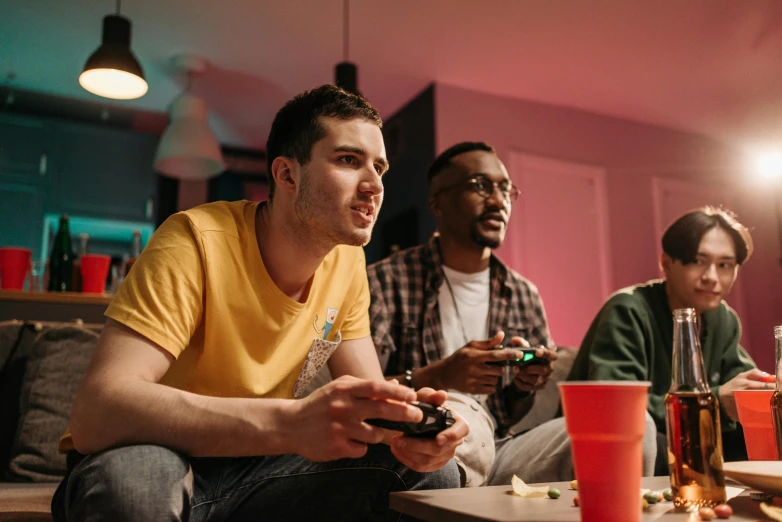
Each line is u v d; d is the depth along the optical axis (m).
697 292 1.81
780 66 4.01
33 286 2.69
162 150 3.96
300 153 1.09
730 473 0.78
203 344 1.08
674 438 0.78
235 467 1.08
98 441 0.85
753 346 4.90
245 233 1.12
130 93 3.39
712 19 3.53
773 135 5.00
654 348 1.81
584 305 4.36
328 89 1.11
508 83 4.24
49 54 3.92
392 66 4.00
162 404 0.83
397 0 3.31
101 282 2.48
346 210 1.06
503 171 2.00
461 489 0.89
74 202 4.71
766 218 5.09
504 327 1.99
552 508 0.73
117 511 0.77
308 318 1.19
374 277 1.95
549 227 4.36
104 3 3.33
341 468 1.05
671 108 4.61
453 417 0.90
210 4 3.33
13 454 1.67
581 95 4.42
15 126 4.63
